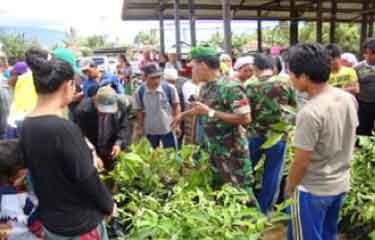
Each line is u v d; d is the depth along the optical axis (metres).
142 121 5.21
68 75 2.03
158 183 3.59
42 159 1.95
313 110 2.33
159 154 3.88
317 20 14.68
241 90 3.42
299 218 2.57
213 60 3.47
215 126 3.55
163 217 2.68
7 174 2.14
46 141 1.92
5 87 4.83
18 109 4.30
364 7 15.16
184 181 3.55
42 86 1.98
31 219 2.23
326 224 2.72
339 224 3.74
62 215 2.02
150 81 5.07
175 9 10.61
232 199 3.00
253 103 4.06
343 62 5.50
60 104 2.04
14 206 2.24
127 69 10.91
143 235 2.54
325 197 2.50
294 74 2.42
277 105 3.99
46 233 2.11
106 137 3.85
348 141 2.50
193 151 3.88
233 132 3.53
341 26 24.39
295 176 2.44
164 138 5.21
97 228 2.13
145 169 3.61
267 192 4.16
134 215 2.98
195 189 3.29
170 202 2.98
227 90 3.42
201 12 14.13
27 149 1.99
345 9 15.66
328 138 2.37
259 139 4.11
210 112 3.49
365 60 5.38
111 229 2.97
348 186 2.61
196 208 2.76
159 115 5.14
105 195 2.08
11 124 4.28
